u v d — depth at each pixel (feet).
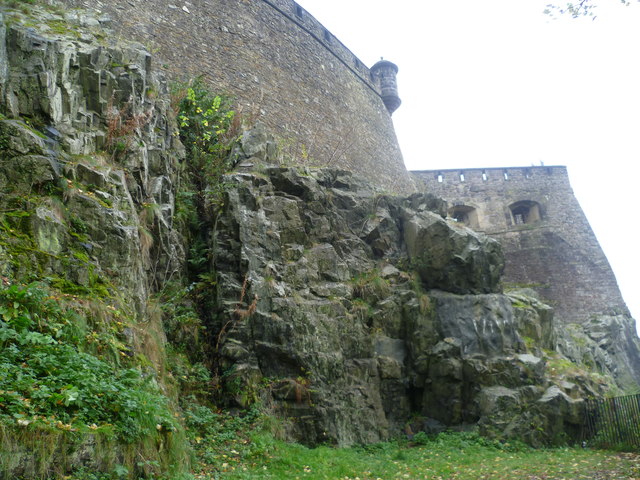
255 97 53.93
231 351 30.53
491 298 41.19
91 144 27.20
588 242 87.71
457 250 42.01
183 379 27.58
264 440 26.84
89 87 28.53
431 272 42.24
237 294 32.48
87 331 20.20
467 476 26.12
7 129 22.71
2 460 13.65
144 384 20.43
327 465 25.80
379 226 43.24
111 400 18.02
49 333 18.71
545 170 93.86
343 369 34.30
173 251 31.86
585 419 37.93
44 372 17.21
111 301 22.45
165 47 47.62
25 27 26.99
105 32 34.71
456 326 39.70
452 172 92.63
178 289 31.37
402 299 40.37
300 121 58.65
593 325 75.97
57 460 14.92
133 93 30.63
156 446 18.69
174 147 36.45
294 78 60.95
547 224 88.38
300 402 31.30
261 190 37.60
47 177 22.90
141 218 28.48
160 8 49.19
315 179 42.09
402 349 39.19
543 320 49.42
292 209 37.70
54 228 21.91
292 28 64.85
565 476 26.18
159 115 34.91
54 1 36.86
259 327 31.73
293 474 23.66
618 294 83.51
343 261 39.50
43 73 25.52
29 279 19.86
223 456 24.13
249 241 34.19
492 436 35.58
